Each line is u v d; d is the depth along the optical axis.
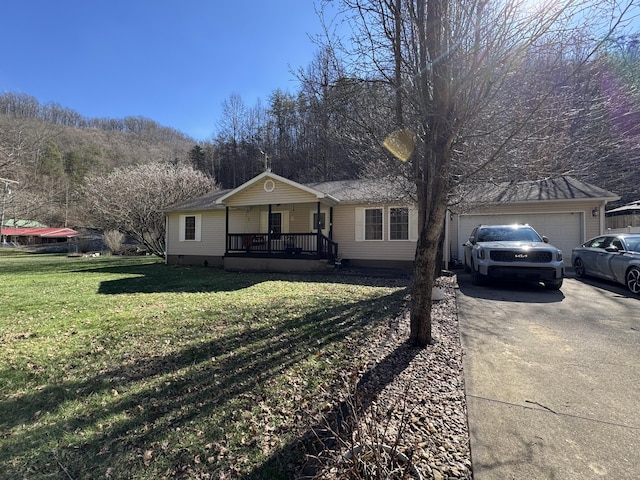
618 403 2.68
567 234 11.26
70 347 4.20
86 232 35.12
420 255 3.92
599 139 4.62
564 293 7.10
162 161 35.84
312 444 2.20
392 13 3.42
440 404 2.64
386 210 12.73
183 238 15.84
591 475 1.88
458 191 6.93
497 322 4.96
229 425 2.46
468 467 1.92
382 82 3.75
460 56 3.12
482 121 3.54
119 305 6.53
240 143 35.38
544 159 4.24
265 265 12.44
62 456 2.14
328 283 9.16
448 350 3.79
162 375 3.34
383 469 1.55
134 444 2.26
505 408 2.59
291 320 5.27
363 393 2.81
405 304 6.14
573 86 3.42
